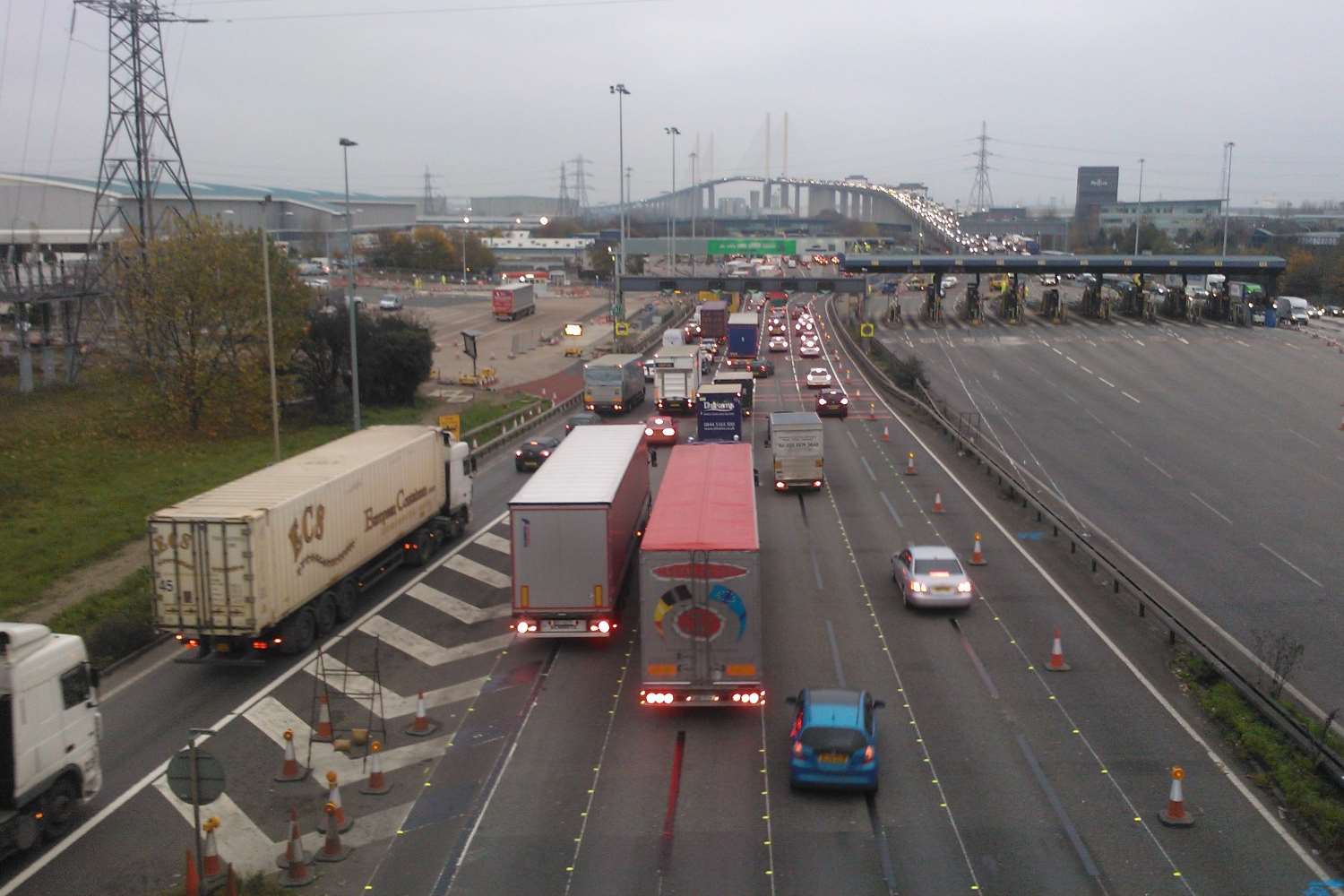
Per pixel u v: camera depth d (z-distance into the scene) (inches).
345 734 850.8
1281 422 2335.1
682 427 2385.6
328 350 2522.1
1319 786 730.2
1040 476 1846.7
